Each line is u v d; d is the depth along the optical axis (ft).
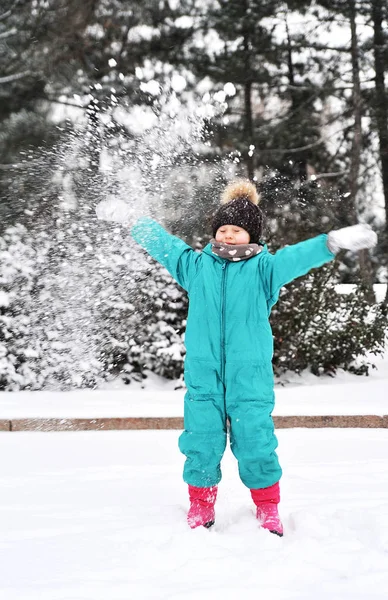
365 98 53.88
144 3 42.45
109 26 40.40
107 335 23.08
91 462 13.26
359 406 18.61
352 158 53.11
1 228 23.08
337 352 26.43
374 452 14.16
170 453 14.16
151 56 44.55
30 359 22.89
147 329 24.22
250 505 9.55
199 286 8.95
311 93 53.62
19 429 17.04
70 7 36.91
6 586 6.73
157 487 11.10
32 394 21.57
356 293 26.66
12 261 22.07
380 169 55.42
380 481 11.44
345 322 26.27
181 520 8.96
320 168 54.24
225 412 8.73
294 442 15.24
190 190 20.71
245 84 51.42
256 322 8.69
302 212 32.91
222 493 10.45
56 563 7.39
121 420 17.21
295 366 25.53
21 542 8.16
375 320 26.91
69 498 10.40
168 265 9.50
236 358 8.57
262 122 52.70
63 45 37.37
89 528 8.72
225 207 9.48
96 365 22.97
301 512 8.84
